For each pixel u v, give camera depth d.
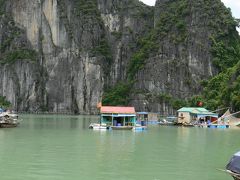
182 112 120.12
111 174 37.84
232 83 134.25
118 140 66.25
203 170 40.12
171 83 199.12
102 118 94.94
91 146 57.19
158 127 106.19
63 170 39.22
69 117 172.50
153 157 47.53
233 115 114.44
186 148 56.25
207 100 148.88
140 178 36.50
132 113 94.62
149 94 199.38
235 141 66.12
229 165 35.34
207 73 193.25
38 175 37.00
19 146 56.38
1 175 36.81
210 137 73.69
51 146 56.72
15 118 106.00
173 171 39.56
